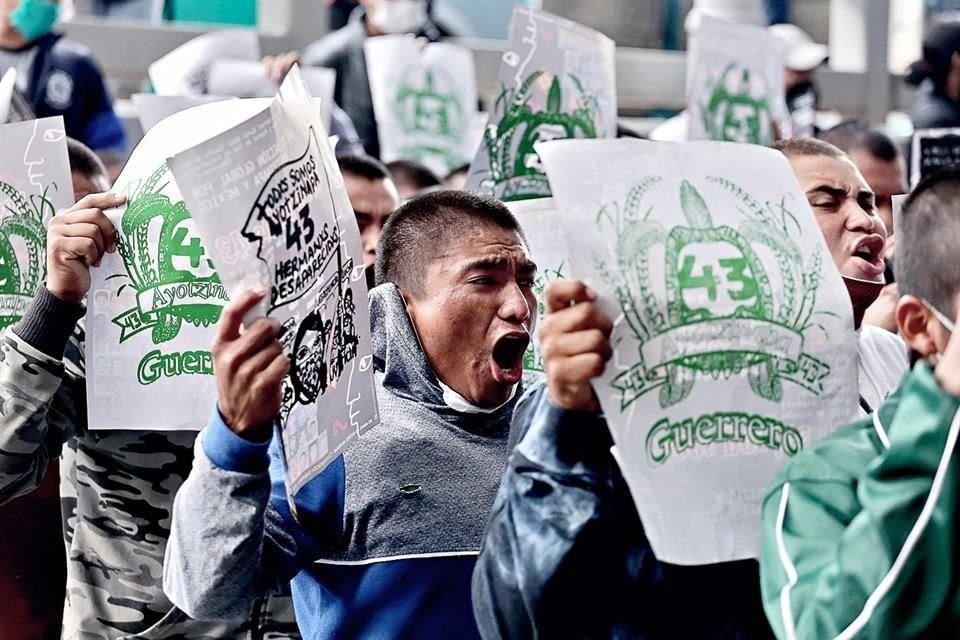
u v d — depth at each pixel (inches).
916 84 257.6
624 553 91.1
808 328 91.9
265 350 91.0
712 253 89.4
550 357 85.4
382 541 110.2
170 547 99.4
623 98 300.8
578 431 88.3
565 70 167.5
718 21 198.5
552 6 300.4
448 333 112.9
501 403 114.7
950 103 254.4
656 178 89.4
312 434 97.1
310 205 96.7
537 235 133.4
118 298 119.4
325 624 110.4
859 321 120.8
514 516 89.8
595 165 88.0
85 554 130.1
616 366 85.5
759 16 276.7
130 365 119.0
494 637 91.4
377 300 116.3
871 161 182.9
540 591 88.7
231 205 89.8
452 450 112.6
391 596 109.5
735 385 88.9
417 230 115.0
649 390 86.3
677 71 303.6
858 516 77.6
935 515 75.2
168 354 118.8
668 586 91.5
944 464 75.2
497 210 115.6
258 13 275.1
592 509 88.6
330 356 99.2
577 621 90.5
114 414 118.8
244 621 127.9
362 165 164.2
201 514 95.3
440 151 240.5
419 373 114.0
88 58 226.4
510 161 164.2
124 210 119.8
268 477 95.9
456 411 113.8
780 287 91.3
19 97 164.7
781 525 80.9
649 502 85.0
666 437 86.4
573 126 168.1
